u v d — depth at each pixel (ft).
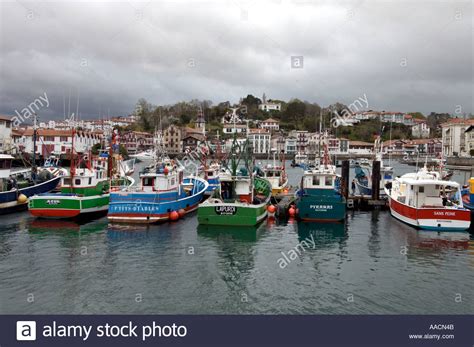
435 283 57.82
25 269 61.62
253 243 78.07
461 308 49.96
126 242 76.89
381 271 62.59
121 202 92.17
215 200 93.20
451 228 88.07
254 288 55.36
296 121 574.97
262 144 460.96
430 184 94.38
